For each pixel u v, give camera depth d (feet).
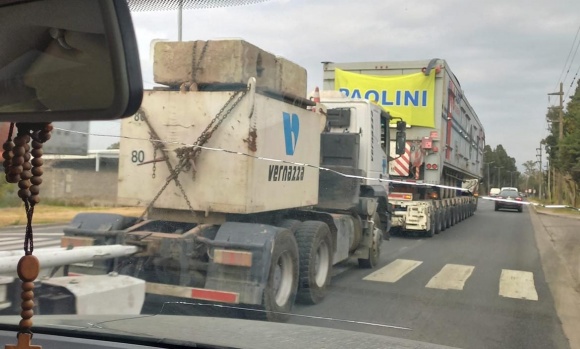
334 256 23.86
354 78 40.52
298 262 20.04
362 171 28.63
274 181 20.10
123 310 14.88
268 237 17.80
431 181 45.85
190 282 17.90
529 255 35.09
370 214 29.07
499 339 16.60
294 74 21.63
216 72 18.48
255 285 17.42
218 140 18.63
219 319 11.93
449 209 55.42
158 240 18.24
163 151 19.12
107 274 16.12
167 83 19.11
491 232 51.55
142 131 19.31
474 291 23.52
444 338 16.39
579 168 46.78
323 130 27.58
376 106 32.55
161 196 19.24
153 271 18.08
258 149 18.75
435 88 43.55
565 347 15.93
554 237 44.52
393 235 47.96
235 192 18.45
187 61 18.76
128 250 17.89
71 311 13.53
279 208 20.52
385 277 26.27
